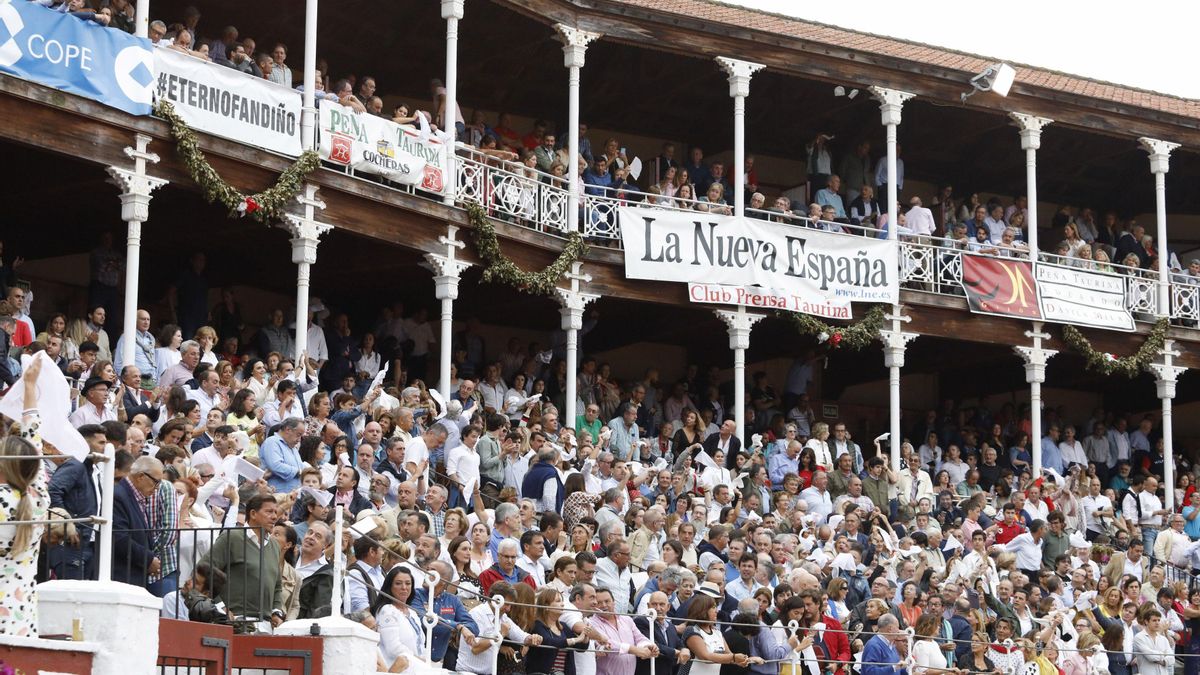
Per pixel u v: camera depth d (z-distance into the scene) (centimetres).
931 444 3023
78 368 1852
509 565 1581
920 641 1841
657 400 2852
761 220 2838
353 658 1254
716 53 2831
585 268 2678
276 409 1933
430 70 2897
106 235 2214
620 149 2906
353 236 2448
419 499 1803
